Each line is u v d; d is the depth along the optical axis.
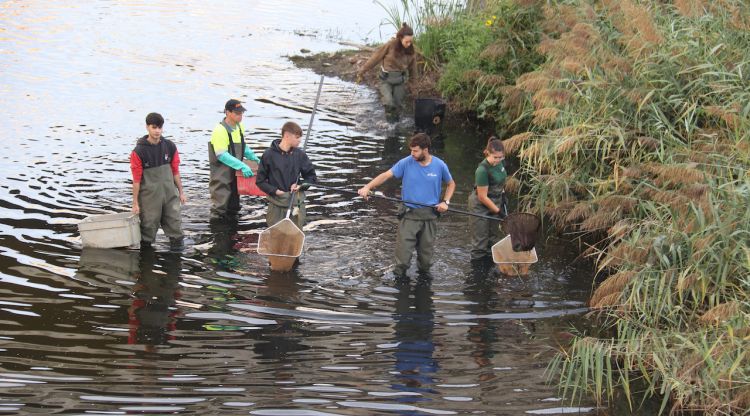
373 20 64.44
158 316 22.61
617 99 28.16
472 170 36.00
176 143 37.72
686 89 27.55
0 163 33.88
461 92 43.50
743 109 25.03
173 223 27.61
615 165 26.00
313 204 31.55
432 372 20.27
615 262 24.19
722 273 21.70
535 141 29.14
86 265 25.55
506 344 21.91
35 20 60.53
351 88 48.50
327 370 20.14
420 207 25.70
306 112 43.53
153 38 57.53
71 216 29.17
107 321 22.16
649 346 20.80
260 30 61.12
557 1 37.53
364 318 23.11
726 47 27.16
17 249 26.28
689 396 19.39
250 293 24.31
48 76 47.28
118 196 31.22
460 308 23.94
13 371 19.33
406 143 39.38
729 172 22.98
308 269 26.14
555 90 27.72
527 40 40.44
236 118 29.95
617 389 19.91
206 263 26.25
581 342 20.48
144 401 18.28
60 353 20.33
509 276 26.22
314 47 56.53
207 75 49.44
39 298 23.16
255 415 17.92
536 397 19.30
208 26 61.78
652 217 25.16
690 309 22.44
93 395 18.45
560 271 26.64
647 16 26.88
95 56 52.12
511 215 25.64
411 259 27.22
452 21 48.66
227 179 30.12
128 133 38.75
